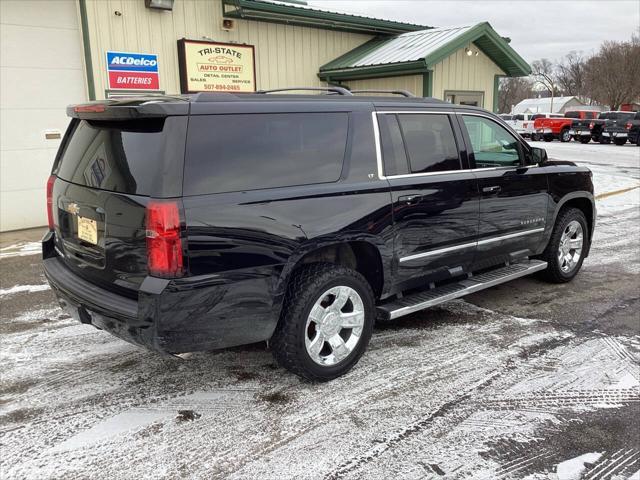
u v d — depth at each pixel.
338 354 3.72
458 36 10.25
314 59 11.21
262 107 3.33
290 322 3.45
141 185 2.96
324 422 3.27
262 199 3.22
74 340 4.41
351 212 3.64
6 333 4.53
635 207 11.05
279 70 10.71
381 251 3.87
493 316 4.98
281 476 2.79
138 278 3.01
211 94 3.18
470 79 11.27
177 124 2.98
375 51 11.26
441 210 4.24
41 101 8.24
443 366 3.98
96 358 4.09
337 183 3.62
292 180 3.41
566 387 3.68
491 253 4.84
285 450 3.00
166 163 2.92
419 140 4.20
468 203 4.45
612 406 3.46
